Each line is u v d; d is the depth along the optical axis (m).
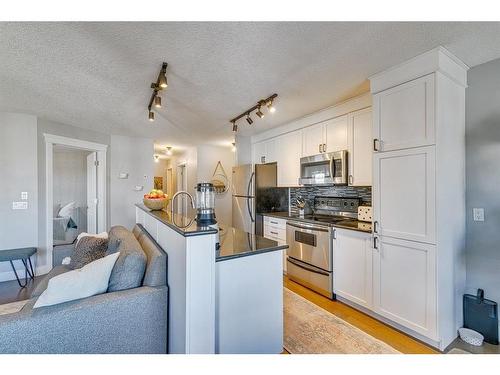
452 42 1.74
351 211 3.28
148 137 4.97
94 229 4.46
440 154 1.84
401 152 2.04
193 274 1.36
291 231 3.37
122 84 2.41
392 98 2.10
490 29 1.60
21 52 1.85
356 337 2.06
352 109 2.81
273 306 1.78
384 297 2.17
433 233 1.84
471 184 2.09
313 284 3.00
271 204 4.25
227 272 1.58
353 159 2.82
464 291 2.10
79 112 3.32
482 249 2.04
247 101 2.87
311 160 3.30
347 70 2.13
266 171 4.23
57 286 1.37
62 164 4.68
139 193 5.01
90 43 1.73
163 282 1.68
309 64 2.03
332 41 1.71
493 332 1.92
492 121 2.00
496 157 1.98
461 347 1.90
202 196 1.74
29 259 3.34
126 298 1.47
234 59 1.95
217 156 6.17
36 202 3.49
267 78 2.28
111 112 3.32
